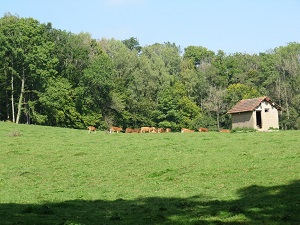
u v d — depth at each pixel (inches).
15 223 574.9
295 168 930.7
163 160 1182.3
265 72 5036.9
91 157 1278.3
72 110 3284.9
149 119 4030.5
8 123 2283.5
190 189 835.4
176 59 5772.6
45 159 1263.5
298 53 5462.6
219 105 4153.5
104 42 4785.9
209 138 1640.0
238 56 5802.2
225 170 989.2
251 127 2469.2
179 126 3993.6
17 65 2970.0
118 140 1660.9
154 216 597.3
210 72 5078.7
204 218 578.2
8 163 1210.0
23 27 2881.4
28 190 903.7
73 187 930.1
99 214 649.6
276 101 4510.3
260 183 824.3
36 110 3154.5
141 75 4286.4
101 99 3713.1
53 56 3410.4
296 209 602.2
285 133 1718.8
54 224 566.6
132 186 912.3
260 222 536.7
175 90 4165.8
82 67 3747.5
